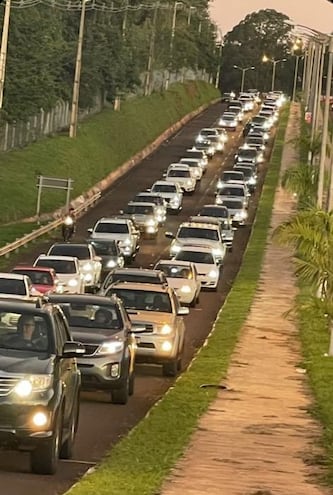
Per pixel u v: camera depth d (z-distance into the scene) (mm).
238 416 30672
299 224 40594
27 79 114562
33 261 77875
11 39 113062
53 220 101688
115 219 82188
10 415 21672
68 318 33344
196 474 22203
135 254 82250
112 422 29719
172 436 26547
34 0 120688
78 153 130375
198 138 164625
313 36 65500
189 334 51938
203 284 69125
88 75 150750
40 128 133000
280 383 38094
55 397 22234
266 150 169250
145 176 141375
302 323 54531
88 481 20656
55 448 22312
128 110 169375
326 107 68125
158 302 40062
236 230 103500
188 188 122438
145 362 38656
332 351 44844
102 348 32344
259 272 77375
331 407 32781
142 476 21406
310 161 111125
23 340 23062
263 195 126688
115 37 160125
